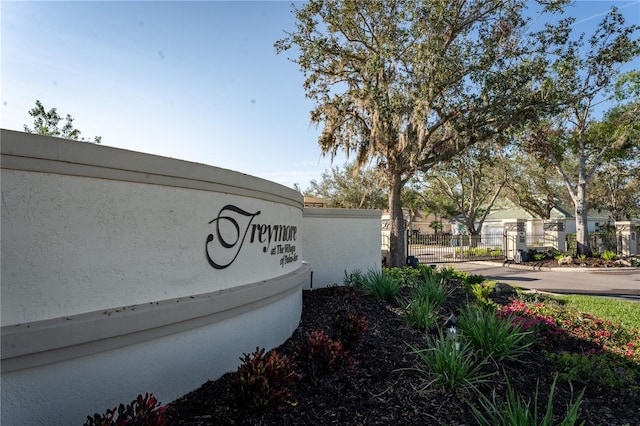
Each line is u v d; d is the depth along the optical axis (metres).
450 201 45.03
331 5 16.47
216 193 4.14
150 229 3.44
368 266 11.30
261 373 3.25
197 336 3.83
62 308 2.86
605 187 34.66
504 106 16.09
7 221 2.62
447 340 4.52
